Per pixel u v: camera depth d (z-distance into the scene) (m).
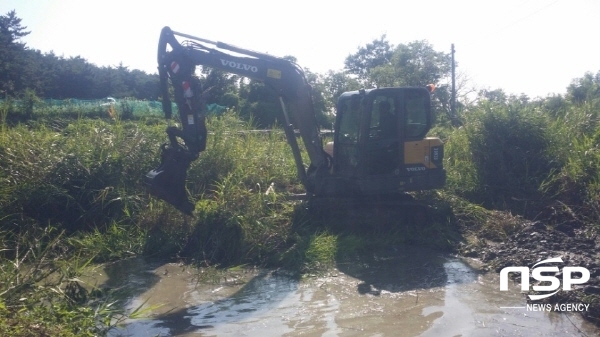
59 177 10.77
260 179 12.16
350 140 10.99
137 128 12.65
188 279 8.60
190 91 9.83
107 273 8.89
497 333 6.36
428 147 10.78
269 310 7.22
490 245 9.91
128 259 9.59
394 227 10.80
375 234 10.64
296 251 9.41
